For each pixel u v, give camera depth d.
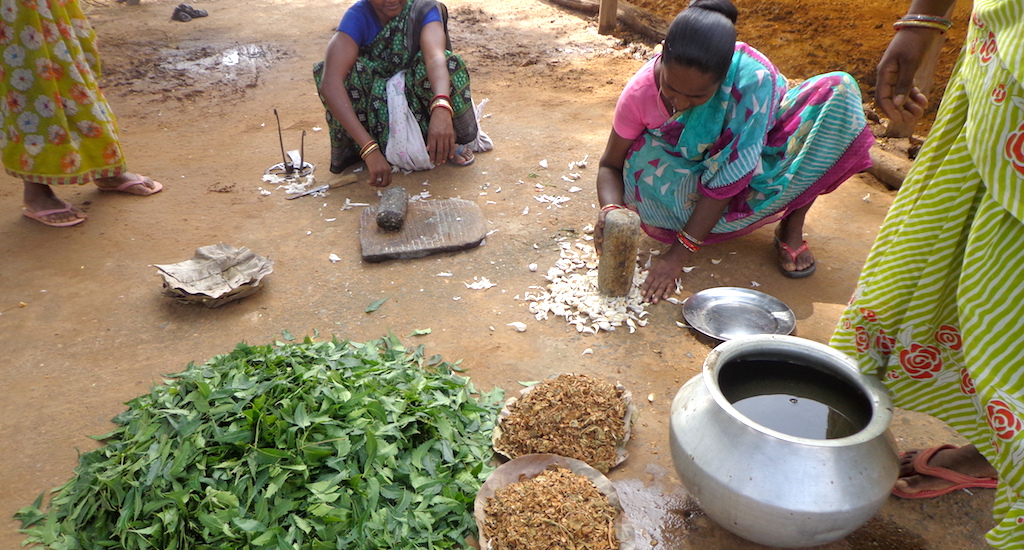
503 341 3.06
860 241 3.83
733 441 1.87
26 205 4.05
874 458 1.83
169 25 8.40
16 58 3.56
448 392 2.60
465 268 3.59
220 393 2.36
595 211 4.11
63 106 3.79
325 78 4.16
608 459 2.39
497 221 4.01
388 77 4.37
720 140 3.07
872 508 1.84
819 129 3.14
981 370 1.72
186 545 2.00
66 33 3.69
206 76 6.68
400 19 4.21
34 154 3.77
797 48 7.11
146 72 6.77
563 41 7.56
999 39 1.56
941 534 2.17
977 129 1.67
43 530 2.14
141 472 2.16
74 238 3.91
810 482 1.79
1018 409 1.65
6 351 3.03
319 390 2.36
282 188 4.45
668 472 2.40
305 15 8.80
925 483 2.26
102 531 2.11
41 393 2.79
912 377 2.07
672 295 3.38
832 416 2.04
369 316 3.23
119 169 4.14
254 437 2.21
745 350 2.10
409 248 3.66
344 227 3.99
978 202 1.79
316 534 2.04
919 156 1.99
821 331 3.12
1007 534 1.71
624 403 2.54
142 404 2.57
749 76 2.94
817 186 3.33
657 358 2.96
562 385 2.53
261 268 3.45
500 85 6.29
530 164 4.70
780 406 2.08
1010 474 1.70
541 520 2.04
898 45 2.19
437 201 4.09
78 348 3.06
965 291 1.77
